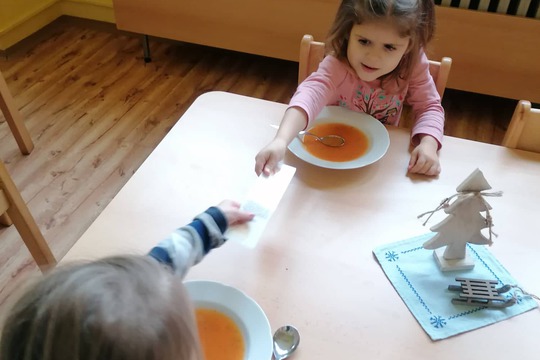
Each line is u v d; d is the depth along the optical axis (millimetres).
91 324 406
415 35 1044
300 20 2150
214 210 788
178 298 454
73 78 2406
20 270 1552
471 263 812
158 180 943
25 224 1328
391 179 977
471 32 1958
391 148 1053
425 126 1070
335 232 866
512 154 1040
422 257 829
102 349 403
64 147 2016
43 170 1912
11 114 1858
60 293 425
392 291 779
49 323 415
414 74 1162
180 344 436
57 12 2855
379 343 709
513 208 916
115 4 2367
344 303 758
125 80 2402
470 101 2283
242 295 739
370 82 1168
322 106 1116
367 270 808
